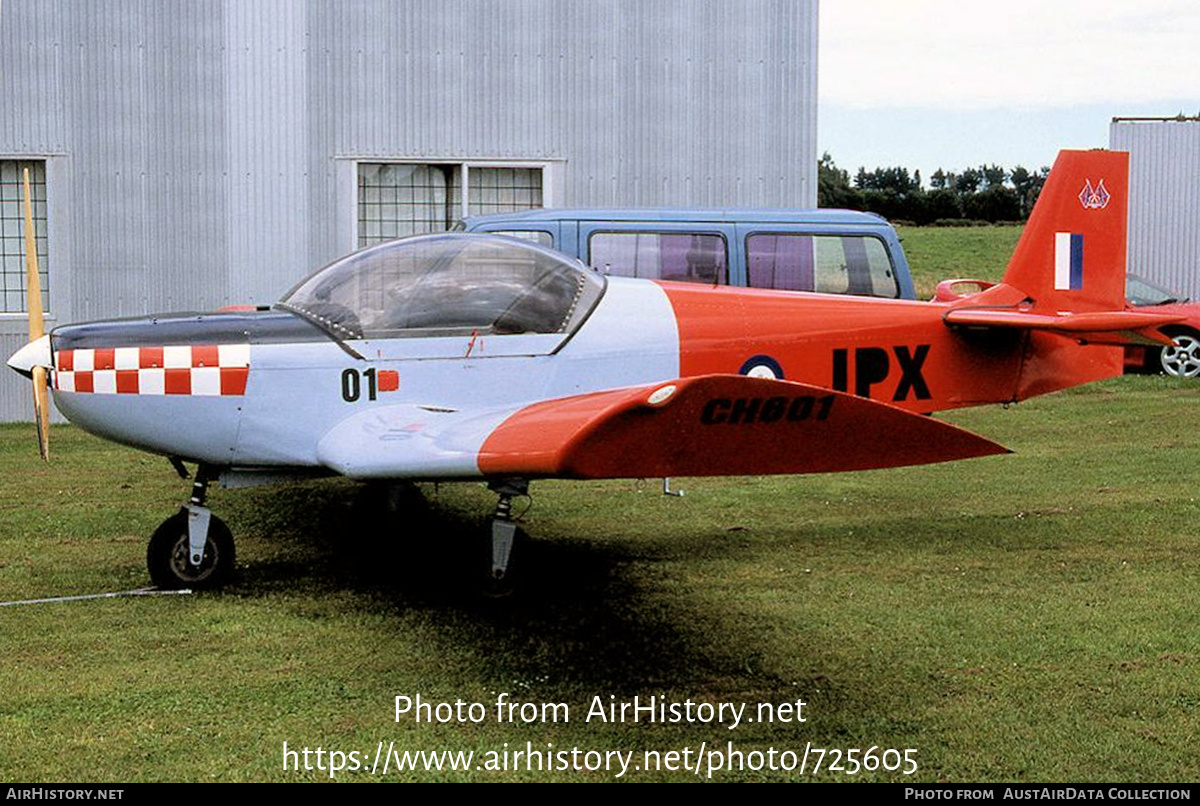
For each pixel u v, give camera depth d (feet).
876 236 26.84
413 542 21.48
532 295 19.16
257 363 18.10
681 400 11.84
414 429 16.88
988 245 157.79
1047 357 23.09
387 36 35.99
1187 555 20.06
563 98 36.91
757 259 26.32
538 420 15.06
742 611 17.12
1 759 12.29
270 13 35.42
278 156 35.83
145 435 18.08
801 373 20.80
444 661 15.20
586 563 19.84
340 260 19.45
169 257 35.60
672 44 37.19
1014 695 13.94
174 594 18.17
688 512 23.75
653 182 37.47
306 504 24.67
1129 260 56.90
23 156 34.71
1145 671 14.65
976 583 18.49
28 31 34.42
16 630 16.37
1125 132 56.49
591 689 14.26
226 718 13.38
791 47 37.76
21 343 35.50
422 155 36.42
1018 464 28.53
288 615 17.11
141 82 35.09
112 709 13.58
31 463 28.94
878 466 13.53
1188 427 34.01
